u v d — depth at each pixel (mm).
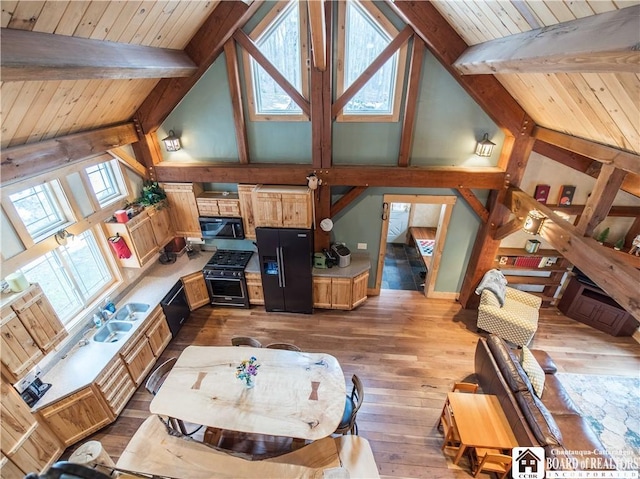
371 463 2848
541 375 3672
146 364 4367
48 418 3266
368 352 4832
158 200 4883
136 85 3768
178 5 2977
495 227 4891
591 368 4570
